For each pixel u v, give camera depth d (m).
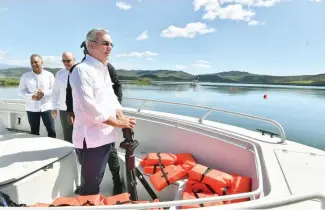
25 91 3.28
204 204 1.76
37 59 3.19
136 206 0.94
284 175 1.53
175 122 3.05
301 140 12.27
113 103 1.82
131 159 1.95
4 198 1.59
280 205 0.91
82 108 1.57
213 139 2.60
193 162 2.58
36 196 1.97
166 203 0.98
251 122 13.01
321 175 1.53
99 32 1.59
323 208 0.92
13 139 2.66
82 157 1.75
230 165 2.42
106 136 1.76
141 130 3.33
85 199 1.55
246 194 1.17
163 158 2.62
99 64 1.67
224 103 26.44
